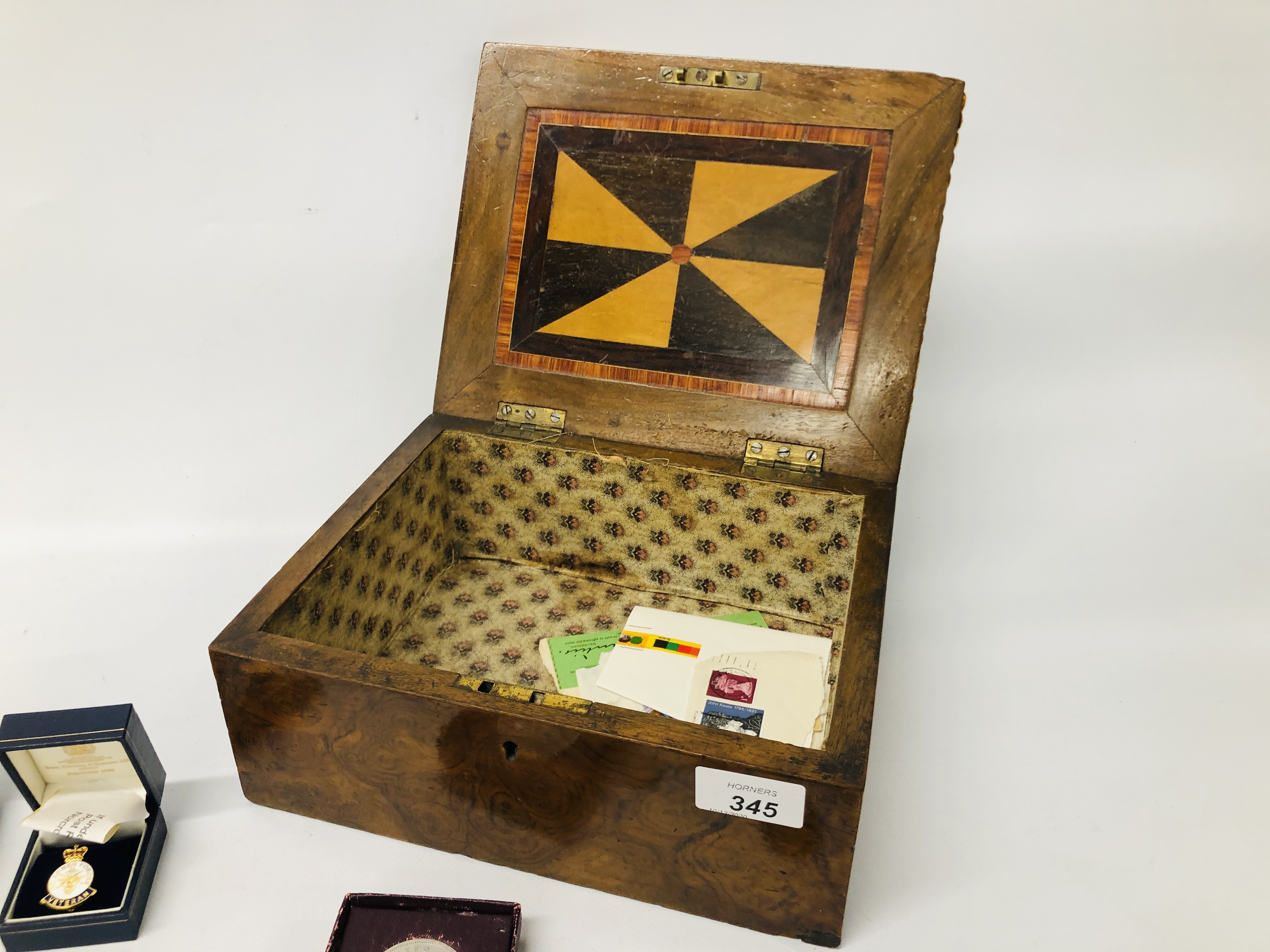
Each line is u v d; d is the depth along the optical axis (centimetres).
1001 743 174
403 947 130
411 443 185
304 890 144
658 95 181
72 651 187
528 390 191
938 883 148
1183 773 168
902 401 175
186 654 188
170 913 140
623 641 179
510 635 186
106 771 145
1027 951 138
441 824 146
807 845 124
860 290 175
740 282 181
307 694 134
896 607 204
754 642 179
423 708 129
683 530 190
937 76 171
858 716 126
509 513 200
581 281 188
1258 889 148
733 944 137
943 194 171
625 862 138
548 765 129
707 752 119
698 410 183
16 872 143
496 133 188
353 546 162
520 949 135
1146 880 149
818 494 174
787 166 177
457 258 192
